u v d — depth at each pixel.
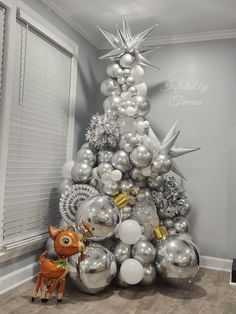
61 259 2.15
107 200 2.30
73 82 3.15
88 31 3.29
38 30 2.57
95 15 2.94
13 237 2.41
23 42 2.44
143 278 2.40
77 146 3.27
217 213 3.13
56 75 2.91
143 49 2.98
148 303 2.22
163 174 2.70
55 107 2.92
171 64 3.36
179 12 2.83
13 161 2.38
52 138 2.89
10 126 2.34
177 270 2.31
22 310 2.03
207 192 3.17
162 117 3.37
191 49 3.29
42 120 2.72
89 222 2.23
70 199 2.56
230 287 2.60
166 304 2.22
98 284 2.22
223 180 3.13
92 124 2.68
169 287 2.53
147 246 2.40
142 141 2.53
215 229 3.13
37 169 2.68
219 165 3.15
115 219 2.27
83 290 2.31
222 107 3.17
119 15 2.93
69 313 2.02
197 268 2.37
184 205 2.81
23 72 2.45
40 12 2.61
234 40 3.15
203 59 3.25
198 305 2.22
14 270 2.43
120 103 2.71
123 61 2.78
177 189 2.81
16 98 2.39
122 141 2.51
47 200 2.83
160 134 3.37
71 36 3.10
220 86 3.19
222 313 2.11
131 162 2.46
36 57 2.61
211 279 2.78
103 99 3.61
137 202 2.54
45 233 2.73
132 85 2.86
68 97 3.14
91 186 2.60
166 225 2.77
